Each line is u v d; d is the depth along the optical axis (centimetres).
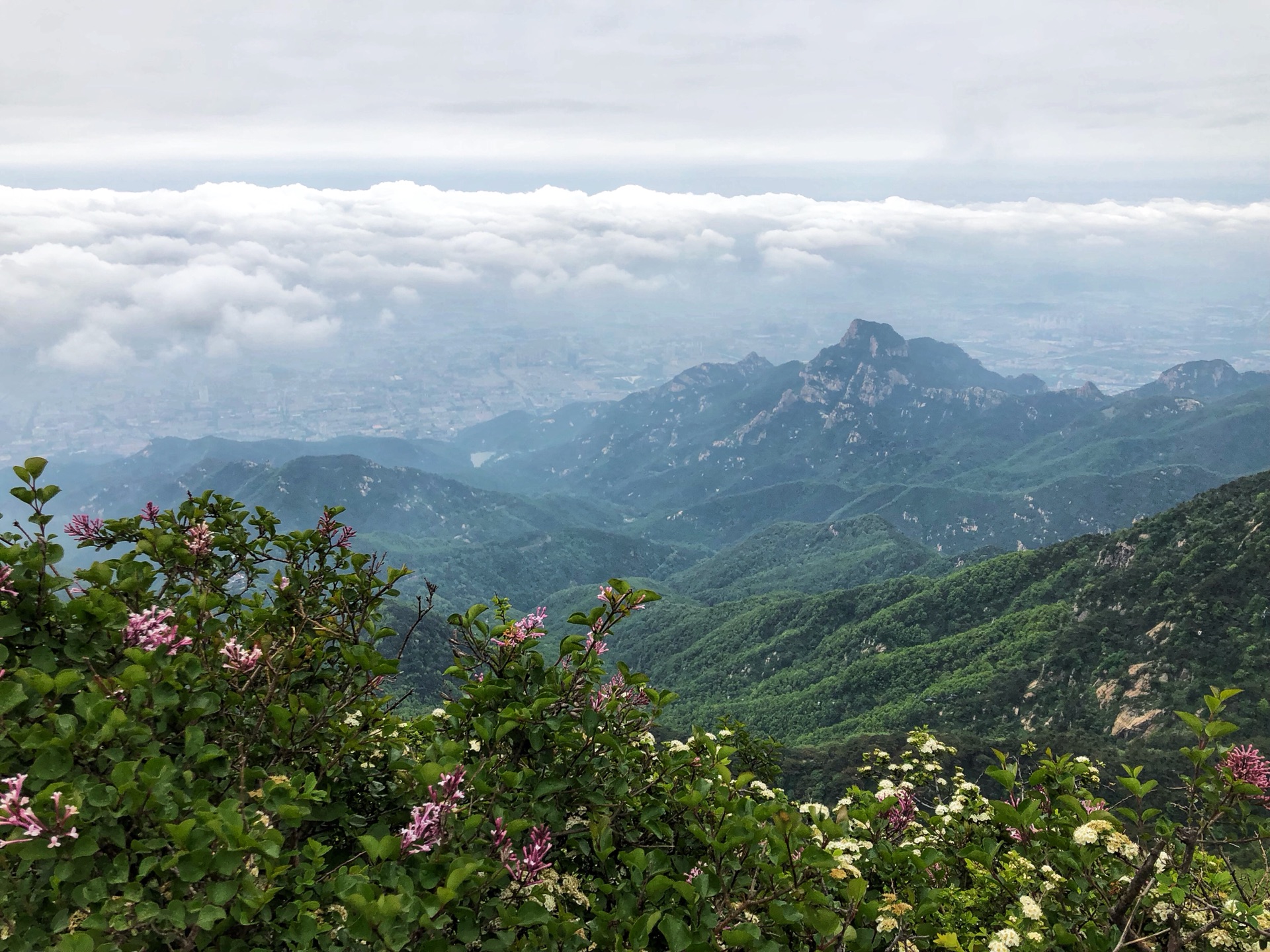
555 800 549
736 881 459
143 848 366
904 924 486
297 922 371
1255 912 457
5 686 409
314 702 518
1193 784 493
